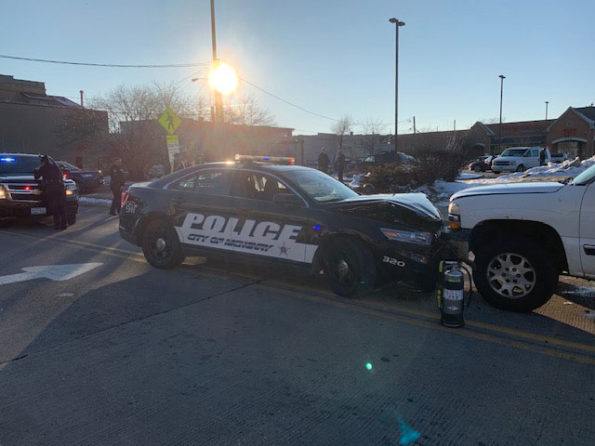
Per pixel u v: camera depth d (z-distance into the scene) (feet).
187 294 18.26
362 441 9.00
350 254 16.97
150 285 19.52
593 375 11.59
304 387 11.04
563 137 158.92
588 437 9.08
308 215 17.95
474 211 16.48
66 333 14.29
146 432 9.27
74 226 37.50
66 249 27.50
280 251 18.69
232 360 12.47
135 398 10.52
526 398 10.52
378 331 14.47
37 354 12.80
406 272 16.26
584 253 14.71
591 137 153.99
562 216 15.03
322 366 12.13
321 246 17.70
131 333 14.30
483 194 16.52
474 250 17.06
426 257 16.22
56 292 18.56
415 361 12.39
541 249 15.44
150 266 22.90
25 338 13.92
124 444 8.88
